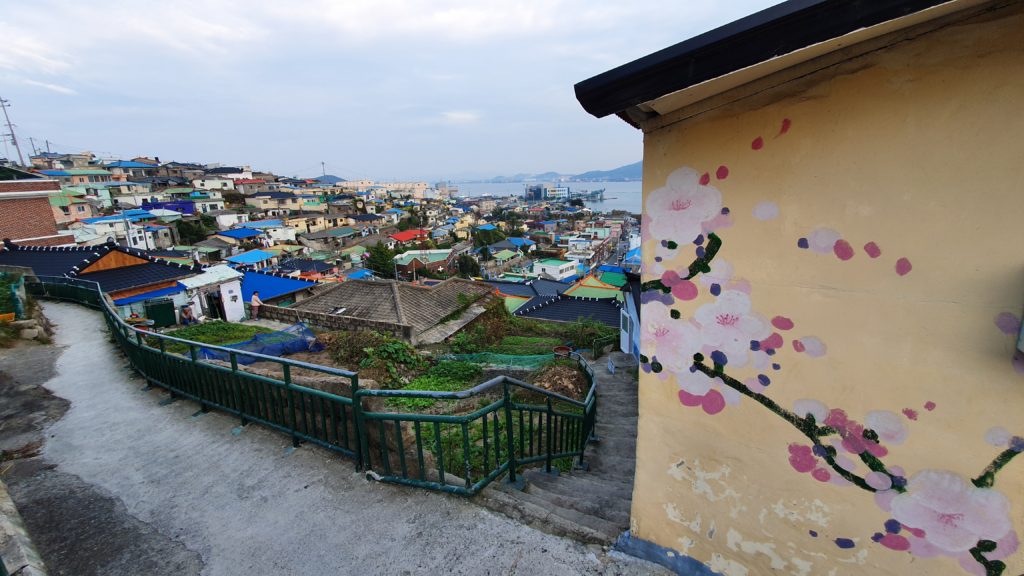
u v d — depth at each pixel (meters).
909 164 1.51
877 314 1.67
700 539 2.36
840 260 1.71
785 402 1.96
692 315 2.14
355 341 10.51
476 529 2.95
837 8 1.20
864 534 1.87
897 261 1.59
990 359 1.48
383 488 3.46
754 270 1.92
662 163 2.06
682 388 2.27
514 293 27.06
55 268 15.62
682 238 2.08
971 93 1.37
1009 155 1.35
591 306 19.27
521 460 4.00
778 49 1.31
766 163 1.79
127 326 6.46
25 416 5.29
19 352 8.09
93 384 6.34
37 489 3.71
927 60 1.41
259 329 14.95
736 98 1.79
